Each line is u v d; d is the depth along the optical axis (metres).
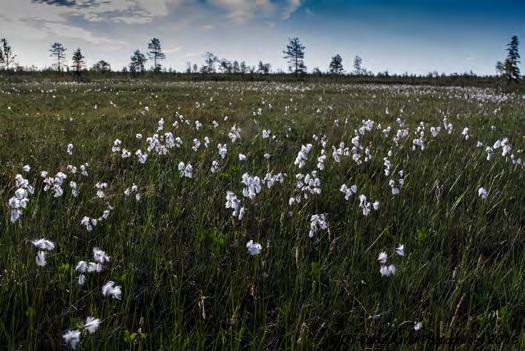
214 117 13.31
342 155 7.25
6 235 3.78
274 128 10.88
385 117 14.04
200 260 3.88
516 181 6.32
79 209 4.49
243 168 6.50
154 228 4.34
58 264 3.55
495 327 3.09
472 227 4.70
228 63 107.50
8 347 2.66
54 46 99.56
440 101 22.56
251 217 4.70
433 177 6.19
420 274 3.74
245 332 3.11
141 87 30.67
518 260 4.12
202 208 4.86
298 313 3.19
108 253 3.80
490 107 19.11
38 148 7.45
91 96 21.83
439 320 3.21
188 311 3.29
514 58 58.91
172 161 6.87
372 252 4.09
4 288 3.13
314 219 3.98
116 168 6.60
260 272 3.68
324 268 3.78
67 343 2.62
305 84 46.59
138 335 2.84
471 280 3.72
